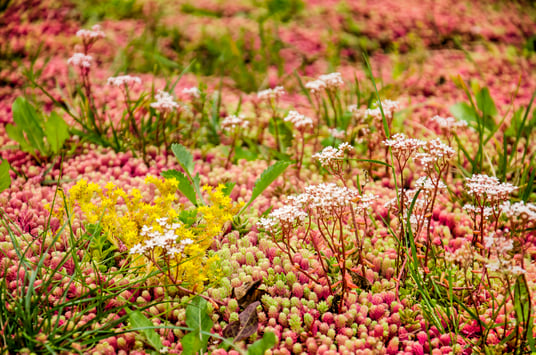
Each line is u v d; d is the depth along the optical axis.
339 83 4.16
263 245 3.05
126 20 7.17
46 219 3.21
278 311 2.60
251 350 2.21
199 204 3.33
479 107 4.91
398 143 2.62
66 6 7.13
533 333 2.45
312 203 2.40
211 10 7.57
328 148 2.67
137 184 3.77
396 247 2.86
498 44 7.42
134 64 6.16
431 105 5.52
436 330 2.53
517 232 2.43
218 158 4.27
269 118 4.98
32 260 2.79
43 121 4.31
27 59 6.29
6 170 3.13
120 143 4.41
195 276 2.55
